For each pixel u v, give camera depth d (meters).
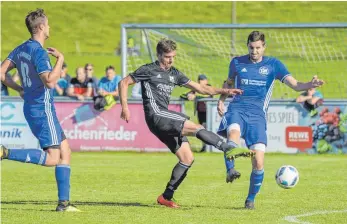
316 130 41.44
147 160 38.56
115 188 27.36
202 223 19.11
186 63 57.19
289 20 109.44
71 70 90.56
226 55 56.81
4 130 42.59
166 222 19.23
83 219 19.66
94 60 95.88
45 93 20.27
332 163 36.97
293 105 41.53
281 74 22.02
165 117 21.38
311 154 41.50
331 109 41.34
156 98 21.61
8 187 27.59
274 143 41.91
